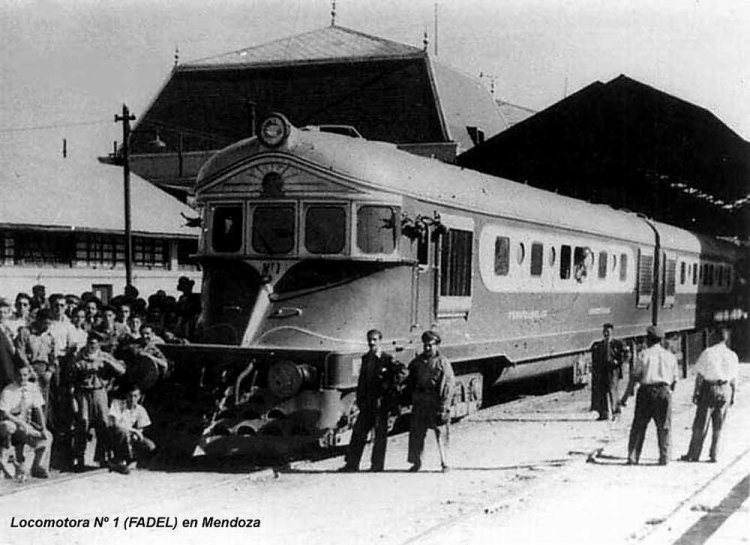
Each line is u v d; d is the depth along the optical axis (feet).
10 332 34.63
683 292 84.33
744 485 33.45
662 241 77.30
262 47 194.70
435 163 45.39
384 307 38.24
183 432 36.27
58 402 36.47
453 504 30.37
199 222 41.14
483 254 46.39
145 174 189.88
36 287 47.85
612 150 108.78
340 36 190.60
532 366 55.16
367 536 26.25
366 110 174.81
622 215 73.36
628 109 106.63
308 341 36.58
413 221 39.55
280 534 26.55
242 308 37.78
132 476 34.53
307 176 37.93
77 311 40.68
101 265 109.19
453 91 179.93
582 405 57.47
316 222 37.83
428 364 36.06
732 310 104.88
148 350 36.63
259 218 38.47
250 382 35.96
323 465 37.24
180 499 30.81
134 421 35.73
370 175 37.99
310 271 37.60
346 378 35.35
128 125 87.25
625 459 39.37
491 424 49.06
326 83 180.86
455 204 43.42
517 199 51.49
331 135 39.04
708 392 38.70
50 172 110.52
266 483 33.58
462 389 46.29
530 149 112.16
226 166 39.19
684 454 40.57
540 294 53.67
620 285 68.08
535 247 52.75
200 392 36.37
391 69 177.27
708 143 102.94
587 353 64.18
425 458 39.01
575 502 30.66
